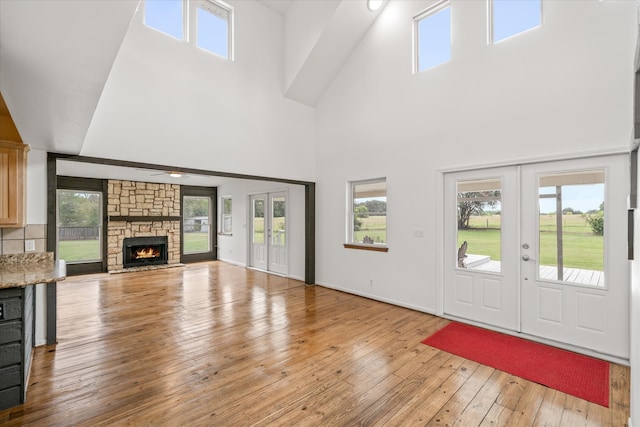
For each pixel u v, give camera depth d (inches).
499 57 137.3
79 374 99.3
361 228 199.9
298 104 214.5
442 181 156.4
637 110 41.8
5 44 51.1
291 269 249.1
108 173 247.4
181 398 87.0
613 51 110.0
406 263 170.2
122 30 49.1
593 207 115.4
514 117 132.6
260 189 277.9
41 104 75.9
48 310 121.3
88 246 265.6
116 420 77.6
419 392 90.7
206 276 255.0
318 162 222.8
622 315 108.9
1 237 115.5
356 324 145.3
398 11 177.3
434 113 159.2
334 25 182.5
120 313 160.2
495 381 96.8
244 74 185.9
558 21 121.9
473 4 146.3
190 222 331.9
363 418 79.2
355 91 198.7
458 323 146.8
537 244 127.9
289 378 97.7
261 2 196.9
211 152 169.6
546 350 118.6
